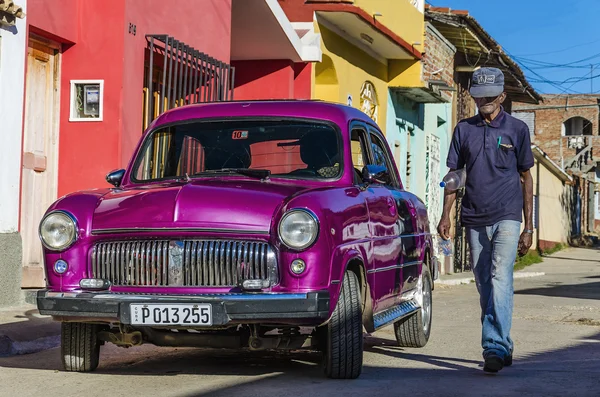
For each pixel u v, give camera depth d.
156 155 7.18
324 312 5.84
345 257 6.14
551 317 11.55
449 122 25.80
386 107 20.30
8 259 9.43
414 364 7.26
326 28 16.81
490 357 6.62
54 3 10.29
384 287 7.18
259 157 6.95
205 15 13.44
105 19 10.80
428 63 21.41
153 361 7.31
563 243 46.66
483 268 6.89
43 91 10.50
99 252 6.15
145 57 11.71
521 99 33.56
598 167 61.50
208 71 13.21
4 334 7.84
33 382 6.24
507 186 6.75
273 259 5.88
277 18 14.48
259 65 16.44
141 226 6.03
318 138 7.03
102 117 10.72
